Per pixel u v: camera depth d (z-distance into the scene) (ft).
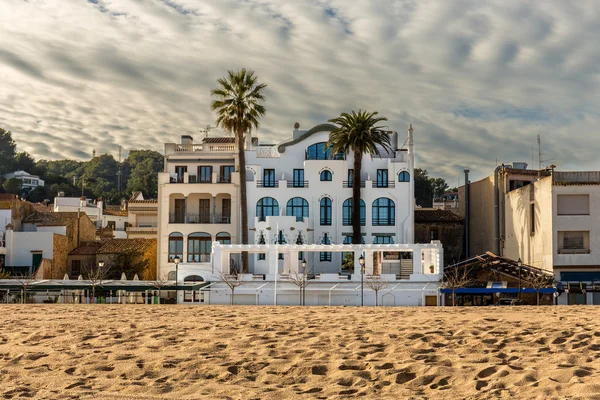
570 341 78.79
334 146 226.17
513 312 123.65
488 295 201.05
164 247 235.40
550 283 201.46
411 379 62.69
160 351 77.87
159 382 63.05
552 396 53.62
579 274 204.74
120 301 203.00
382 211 237.04
